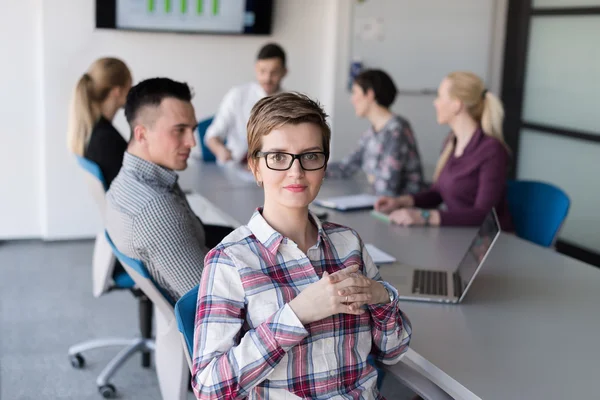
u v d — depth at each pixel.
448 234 2.83
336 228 1.64
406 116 5.63
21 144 5.01
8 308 3.96
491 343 1.76
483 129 3.14
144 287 2.07
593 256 4.77
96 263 3.01
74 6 4.89
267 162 1.49
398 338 1.59
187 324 1.60
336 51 5.37
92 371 3.29
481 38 5.58
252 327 1.43
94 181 2.88
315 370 1.47
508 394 1.50
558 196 3.04
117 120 5.11
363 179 3.97
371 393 1.56
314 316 1.38
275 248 1.49
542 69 5.21
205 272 1.47
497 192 3.05
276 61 4.24
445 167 3.28
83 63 4.98
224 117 4.41
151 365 3.37
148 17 5.01
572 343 1.78
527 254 2.57
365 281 1.44
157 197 2.09
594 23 4.66
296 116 1.46
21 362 3.33
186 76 5.24
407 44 5.48
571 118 4.93
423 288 2.13
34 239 5.20
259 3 5.21
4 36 4.83
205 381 1.39
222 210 3.07
